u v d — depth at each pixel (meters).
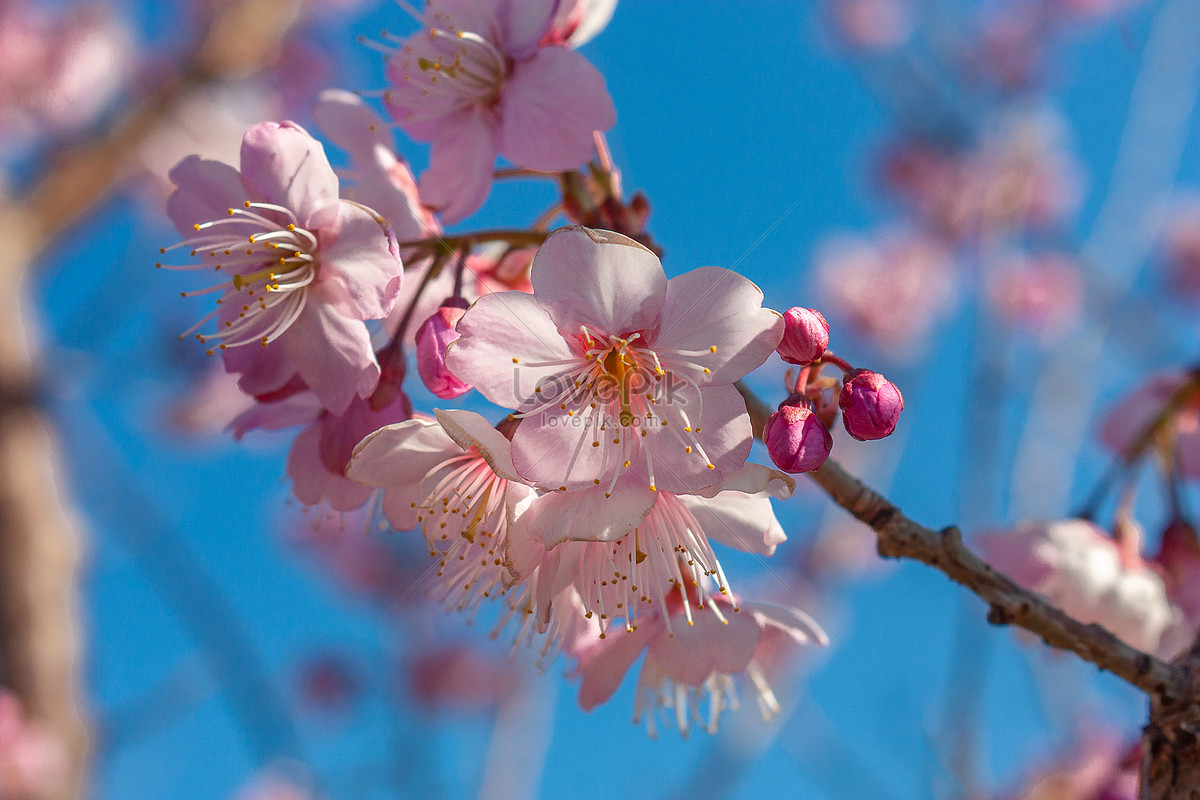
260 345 0.28
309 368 0.28
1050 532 0.33
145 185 0.81
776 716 0.50
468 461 0.28
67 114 0.94
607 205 0.30
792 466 0.27
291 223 0.28
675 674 0.29
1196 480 0.34
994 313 0.45
